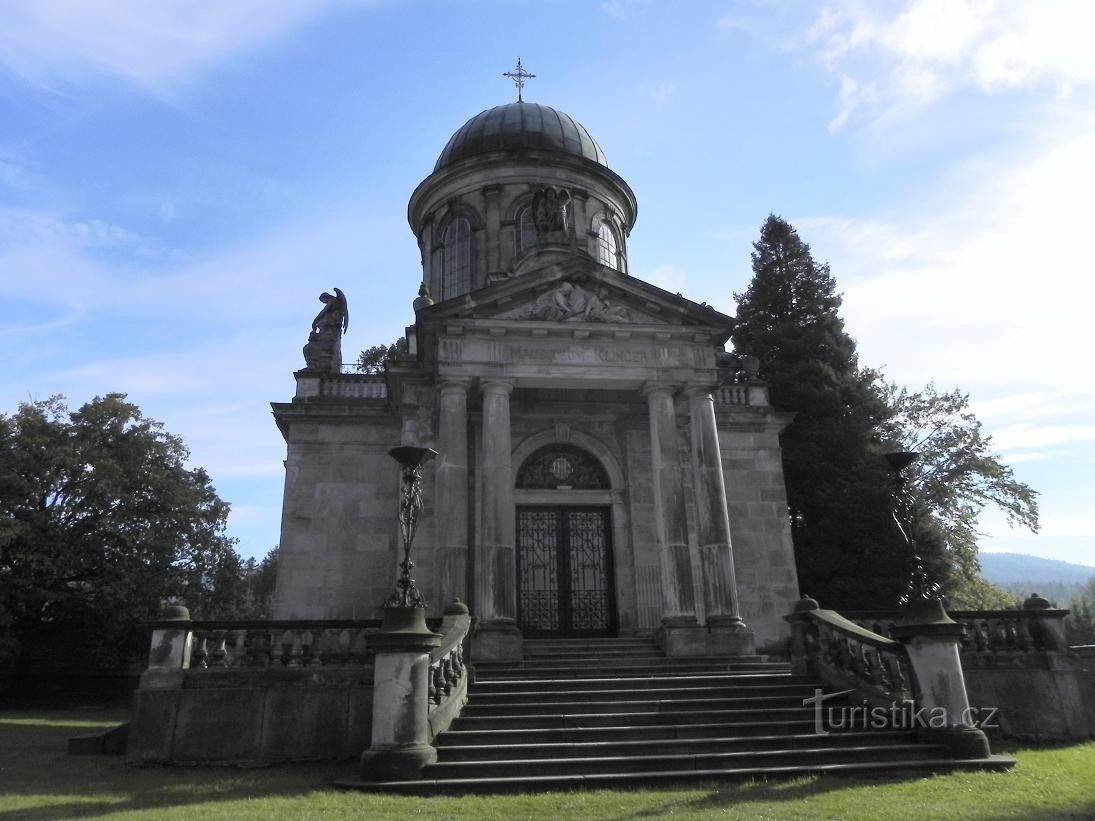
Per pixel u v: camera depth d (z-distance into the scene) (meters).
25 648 33.53
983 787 10.34
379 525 22.59
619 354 20.22
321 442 23.20
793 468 30.05
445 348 19.45
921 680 12.66
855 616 16.47
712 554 18.92
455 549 18.09
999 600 31.80
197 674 13.15
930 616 12.95
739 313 37.47
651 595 21.02
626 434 22.56
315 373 24.38
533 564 21.31
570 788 10.62
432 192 31.31
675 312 20.62
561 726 12.80
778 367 33.47
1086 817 8.62
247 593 52.16
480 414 21.72
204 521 37.66
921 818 8.60
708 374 20.38
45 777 11.59
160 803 9.59
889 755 11.93
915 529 28.25
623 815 8.93
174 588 35.88
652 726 12.67
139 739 12.68
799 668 15.58
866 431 31.58
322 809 9.16
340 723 13.03
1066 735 15.07
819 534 28.73
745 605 22.97
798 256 37.38
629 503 21.86
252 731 12.85
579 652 17.91
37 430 34.09
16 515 32.50
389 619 11.69
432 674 12.37
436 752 11.27
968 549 32.50
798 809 9.11
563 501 21.84
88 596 33.31
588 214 30.34
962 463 32.81
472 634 17.12
